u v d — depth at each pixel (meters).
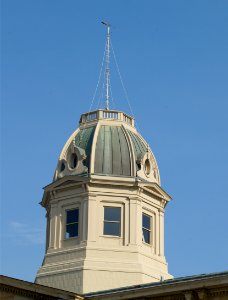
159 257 76.56
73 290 71.56
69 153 78.44
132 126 82.06
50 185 77.56
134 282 71.81
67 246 75.00
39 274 74.38
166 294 55.62
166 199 79.19
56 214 76.81
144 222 76.81
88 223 74.12
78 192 75.94
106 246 73.62
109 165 76.94
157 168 80.50
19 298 59.66
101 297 58.22
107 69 83.75
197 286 53.84
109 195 75.38
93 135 78.81
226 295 53.38
